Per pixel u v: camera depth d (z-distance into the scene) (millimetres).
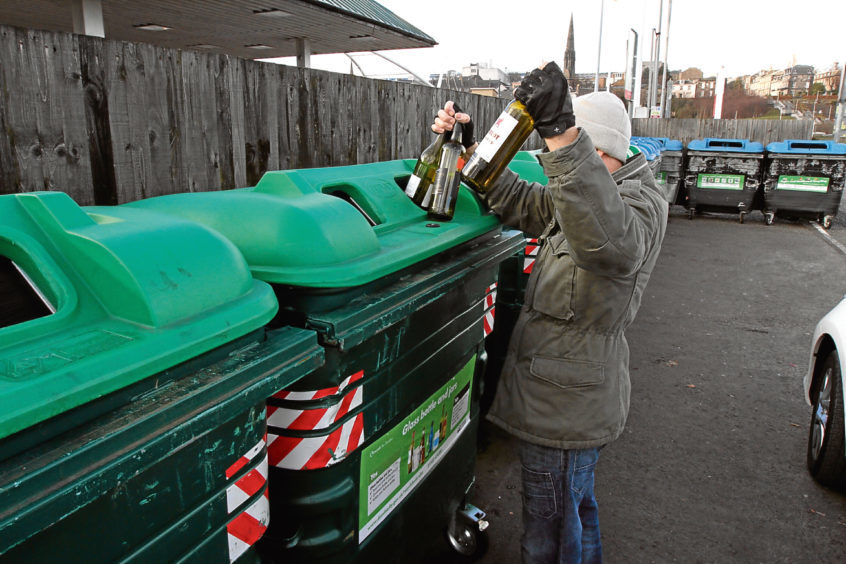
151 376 991
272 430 1501
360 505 1666
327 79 3631
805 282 7008
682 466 3176
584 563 2088
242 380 1097
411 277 1697
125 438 897
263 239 1442
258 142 3184
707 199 11156
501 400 1854
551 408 1744
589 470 1821
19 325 950
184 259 1132
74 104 2283
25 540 807
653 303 6156
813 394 3158
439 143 2135
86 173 2359
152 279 1049
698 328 5402
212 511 1144
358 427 1574
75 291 1059
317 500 1537
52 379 841
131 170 2535
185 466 1061
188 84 2736
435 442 2043
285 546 1586
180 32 8406
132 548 998
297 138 3455
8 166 2107
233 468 1172
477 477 3039
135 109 2514
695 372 4422
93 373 886
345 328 1382
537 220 2092
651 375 4363
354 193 1972
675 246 9000
